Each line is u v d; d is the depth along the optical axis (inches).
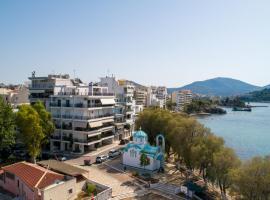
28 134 2824.8
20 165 2308.1
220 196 2359.7
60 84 4106.8
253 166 1892.2
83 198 2080.5
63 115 3634.4
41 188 1909.4
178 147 2918.3
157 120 3491.6
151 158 2842.0
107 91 4372.5
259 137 6038.4
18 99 4768.7
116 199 2103.8
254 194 1857.8
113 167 2945.4
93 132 3580.2
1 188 2325.3
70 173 2245.3
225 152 2287.2
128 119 4722.0
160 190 2332.7
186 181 2546.8
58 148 3671.3
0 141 2723.9
